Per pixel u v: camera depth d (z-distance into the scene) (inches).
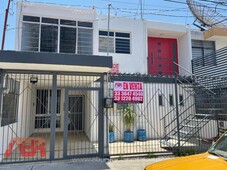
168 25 563.5
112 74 402.3
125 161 289.7
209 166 123.6
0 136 286.8
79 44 461.1
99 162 283.7
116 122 459.2
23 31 435.5
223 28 566.9
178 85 488.4
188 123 429.1
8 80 311.9
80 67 281.9
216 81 447.2
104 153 307.0
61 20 459.5
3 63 254.5
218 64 456.8
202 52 600.7
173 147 346.0
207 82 465.7
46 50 442.6
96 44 467.2
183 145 358.3
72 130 529.7
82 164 274.8
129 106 469.7
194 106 491.8
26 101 435.2
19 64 260.7
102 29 509.7
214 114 428.5
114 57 506.0
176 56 611.8
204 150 339.0
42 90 513.0
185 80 478.6
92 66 275.4
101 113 311.0
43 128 519.2
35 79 323.3
